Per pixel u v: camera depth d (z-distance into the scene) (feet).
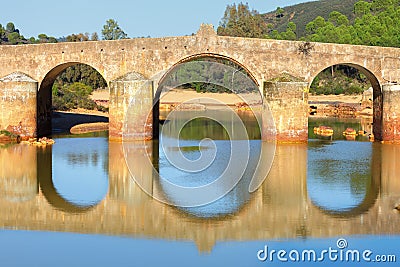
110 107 137.18
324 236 65.10
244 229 67.10
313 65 139.95
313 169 103.76
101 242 62.28
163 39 139.54
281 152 123.54
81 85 263.29
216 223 69.56
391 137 138.21
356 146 133.28
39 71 145.07
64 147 128.98
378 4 429.38
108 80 141.90
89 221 70.03
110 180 92.84
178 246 61.16
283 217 72.33
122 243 62.08
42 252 59.41
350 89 279.28
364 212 75.00
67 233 65.36
